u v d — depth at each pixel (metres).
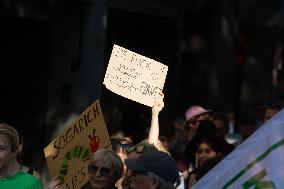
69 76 24.80
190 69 31.20
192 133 15.03
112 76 11.46
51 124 24.53
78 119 10.62
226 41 32.53
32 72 24.53
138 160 6.97
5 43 24.30
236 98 35.09
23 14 23.06
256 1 34.34
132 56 11.44
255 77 35.81
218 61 32.19
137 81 11.39
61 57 24.70
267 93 36.22
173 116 30.31
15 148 9.56
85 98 24.66
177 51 30.56
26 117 24.53
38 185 9.77
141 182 6.94
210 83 31.88
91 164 8.48
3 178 9.63
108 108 27.39
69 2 24.59
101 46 25.12
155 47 29.77
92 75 24.84
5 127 9.57
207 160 11.48
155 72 11.41
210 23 31.84
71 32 24.83
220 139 12.18
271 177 7.00
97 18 24.97
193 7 31.03
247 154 7.04
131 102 27.27
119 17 27.97
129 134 15.59
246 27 35.06
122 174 8.54
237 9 33.22
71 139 10.64
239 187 7.05
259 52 35.91
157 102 11.36
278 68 36.91
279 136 7.02
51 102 24.56
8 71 24.47
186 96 31.00
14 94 24.59
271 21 35.69
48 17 23.81
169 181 6.97
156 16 29.41
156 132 11.27
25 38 24.44
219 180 7.06
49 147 10.77
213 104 31.88
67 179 10.59
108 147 10.45
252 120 15.98
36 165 24.20
